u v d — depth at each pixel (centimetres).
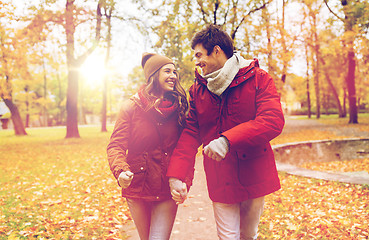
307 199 469
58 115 6378
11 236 354
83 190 604
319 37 2084
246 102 176
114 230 373
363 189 479
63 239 350
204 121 190
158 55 218
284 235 338
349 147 1016
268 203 462
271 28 1383
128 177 185
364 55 1942
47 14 1315
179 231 364
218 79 172
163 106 209
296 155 916
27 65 1884
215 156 161
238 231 190
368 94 3525
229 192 183
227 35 183
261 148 181
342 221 366
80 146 1509
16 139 2158
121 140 204
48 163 1005
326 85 3756
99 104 6212
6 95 2209
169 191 210
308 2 1720
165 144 210
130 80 2206
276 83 1438
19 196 567
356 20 1834
